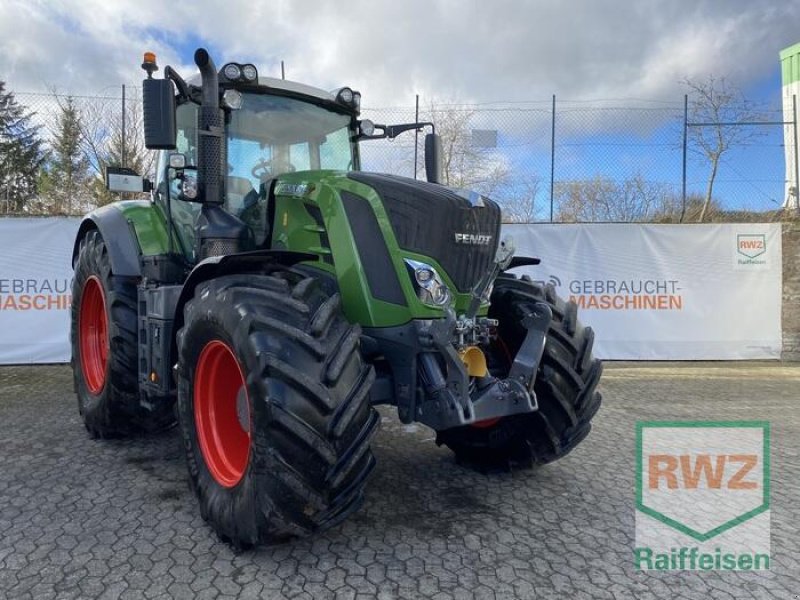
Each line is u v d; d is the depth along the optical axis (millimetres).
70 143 12938
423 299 2756
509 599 2309
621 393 6109
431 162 4320
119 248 3830
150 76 3197
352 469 2434
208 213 3201
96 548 2658
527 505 3225
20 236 7324
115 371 3871
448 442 3850
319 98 3840
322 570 2496
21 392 5832
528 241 8047
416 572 2496
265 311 2498
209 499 2746
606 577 2490
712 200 9305
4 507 3098
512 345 3467
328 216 2945
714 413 5277
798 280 8086
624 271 7996
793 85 11961
